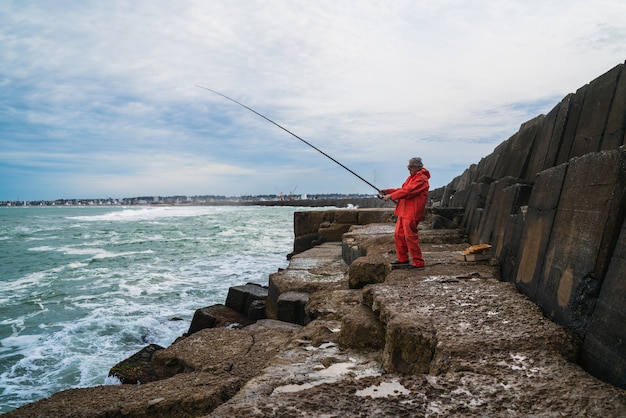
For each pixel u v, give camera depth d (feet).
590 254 8.86
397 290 13.08
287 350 11.38
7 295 33.91
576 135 17.51
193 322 23.95
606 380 7.38
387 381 7.33
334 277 25.05
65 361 20.49
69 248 65.72
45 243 73.15
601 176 9.11
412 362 8.96
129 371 13.76
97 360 20.61
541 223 12.73
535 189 14.16
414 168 17.56
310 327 13.73
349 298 17.11
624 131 13.50
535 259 12.61
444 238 27.76
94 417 9.49
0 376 18.89
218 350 13.20
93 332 24.59
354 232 34.27
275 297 23.63
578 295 9.05
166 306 30.04
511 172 27.53
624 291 7.36
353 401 6.59
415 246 17.30
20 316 27.99
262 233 92.07
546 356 8.05
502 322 9.70
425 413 6.13
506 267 16.53
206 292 34.27
